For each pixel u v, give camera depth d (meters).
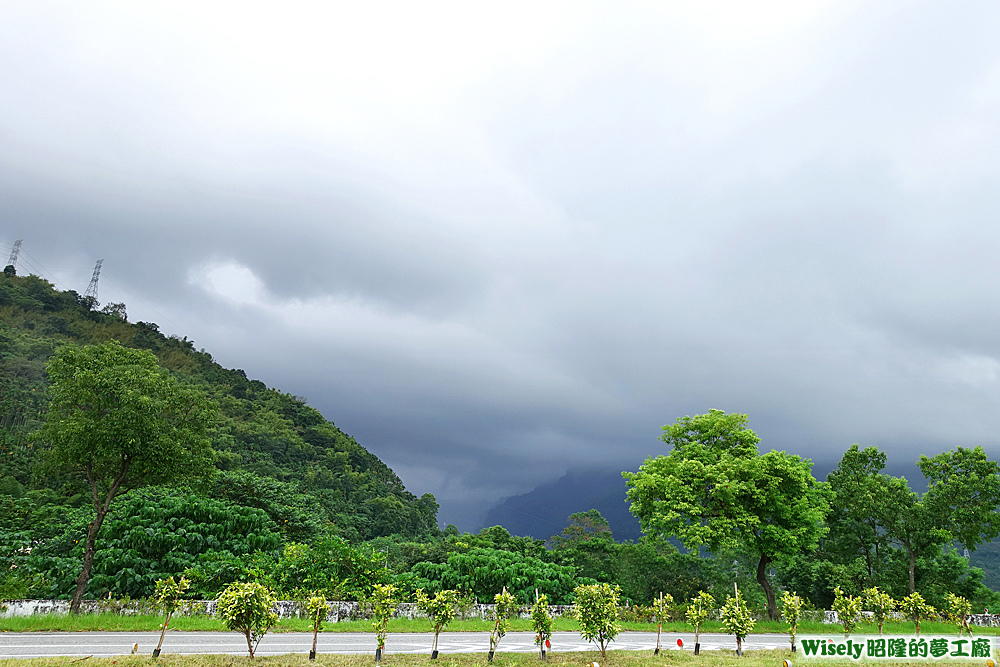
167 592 13.05
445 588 28.03
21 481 50.75
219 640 16.16
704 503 29.06
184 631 17.41
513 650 16.70
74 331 122.31
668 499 28.69
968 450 34.53
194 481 24.06
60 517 33.78
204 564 25.03
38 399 75.19
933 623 27.66
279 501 39.06
